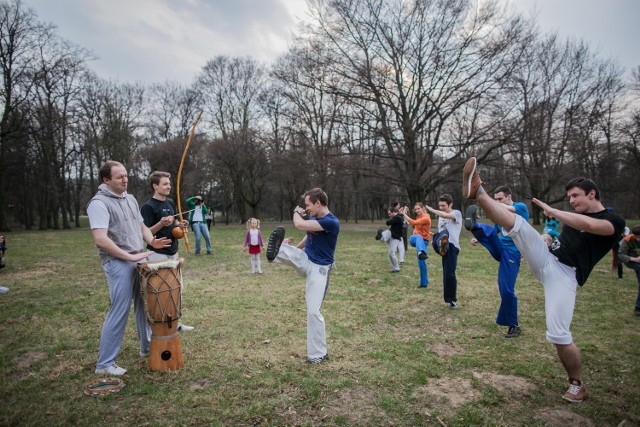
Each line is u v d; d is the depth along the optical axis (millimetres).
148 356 3932
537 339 4531
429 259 11219
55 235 21656
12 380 3455
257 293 6754
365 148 25750
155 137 39000
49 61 25938
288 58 26719
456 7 20156
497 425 2770
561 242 3160
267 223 37938
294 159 27922
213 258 11156
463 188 2900
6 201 31500
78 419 2803
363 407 2994
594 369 3723
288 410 2936
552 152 22641
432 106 21547
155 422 2766
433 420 2834
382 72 21688
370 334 4684
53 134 29016
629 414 2934
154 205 4453
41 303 6062
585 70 26641
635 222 28875
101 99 33344
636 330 4887
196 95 38781
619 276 8320
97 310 5676
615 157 28906
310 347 3809
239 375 3506
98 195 3504
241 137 35219
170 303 3568
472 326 5012
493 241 4535
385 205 47406
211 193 41281
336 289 7148
